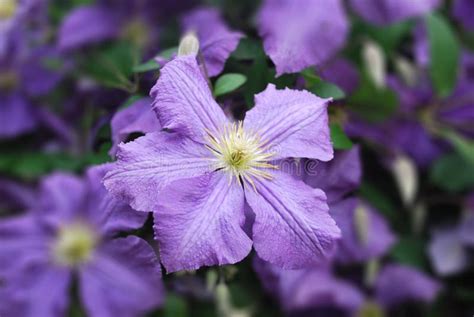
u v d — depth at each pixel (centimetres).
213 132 38
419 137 61
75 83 64
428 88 62
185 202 35
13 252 58
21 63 65
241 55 41
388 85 60
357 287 60
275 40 41
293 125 38
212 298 54
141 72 43
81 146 61
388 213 59
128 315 51
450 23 66
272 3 49
